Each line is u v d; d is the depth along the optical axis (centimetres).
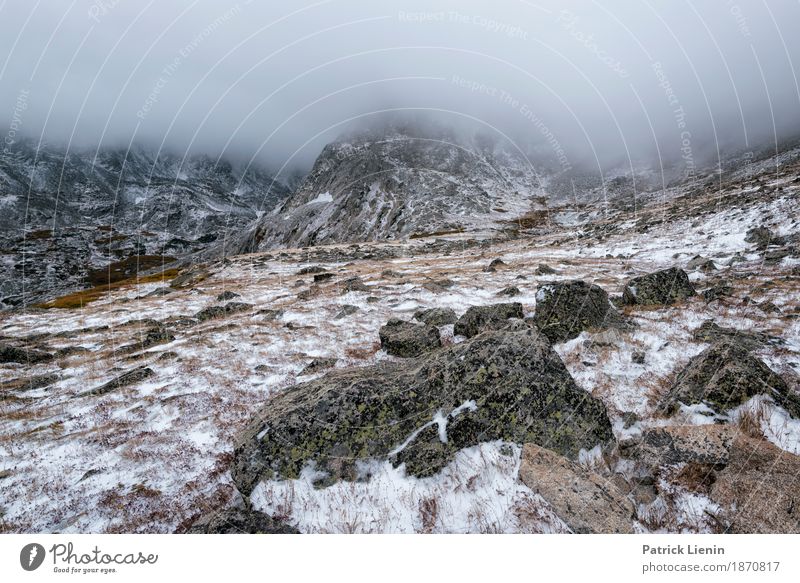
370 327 1914
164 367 1606
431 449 695
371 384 772
